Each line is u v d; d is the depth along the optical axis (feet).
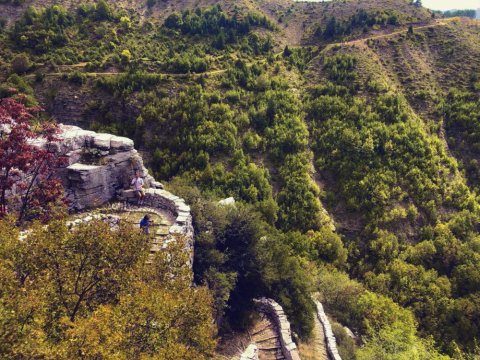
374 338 83.46
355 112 175.11
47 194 53.98
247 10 290.35
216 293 64.75
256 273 76.69
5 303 29.66
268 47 250.16
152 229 63.31
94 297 38.81
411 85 207.62
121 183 75.46
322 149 169.27
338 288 103.65
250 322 71.51
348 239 144.25
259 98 185.06
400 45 238.27
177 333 35.91
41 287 33.99
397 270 126.62
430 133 179.42
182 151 153.07
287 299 77.25
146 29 247.91
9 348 26.99
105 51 207.72
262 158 162.30
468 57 224.94
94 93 172.96
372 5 305.94
